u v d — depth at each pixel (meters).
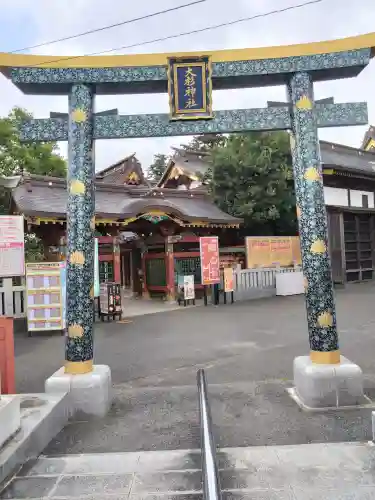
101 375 4.91
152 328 10.88
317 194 5.07
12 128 18.38
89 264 5.06
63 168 20.94
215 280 15.00
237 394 5.52
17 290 11.07
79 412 4.79
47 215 13.17
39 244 15.09
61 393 4.74
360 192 22.41
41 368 7.20
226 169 20.23
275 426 4.42
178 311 13.95
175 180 28.50
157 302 16.64
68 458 3.62
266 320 11.44
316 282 5.05
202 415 3.15
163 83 5.25
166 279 17.11
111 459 3.58
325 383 4.88
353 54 4.98
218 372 6.68
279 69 5.11
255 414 4.78
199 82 5.12
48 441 4.16
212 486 2.14
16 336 10.27
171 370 6.90
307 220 5.07
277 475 3.17
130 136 5.23
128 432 4.41
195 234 18.16
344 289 18.59
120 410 5.07
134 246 18.86
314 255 5.05
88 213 5.07
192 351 8.14
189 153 27.58
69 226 5.05
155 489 3.05
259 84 5.44
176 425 4.56
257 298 16.73
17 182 14.21
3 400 3.71
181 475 3.25
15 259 7.76
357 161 25.25
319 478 3.11
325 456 3.46
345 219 21.11
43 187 16.08
